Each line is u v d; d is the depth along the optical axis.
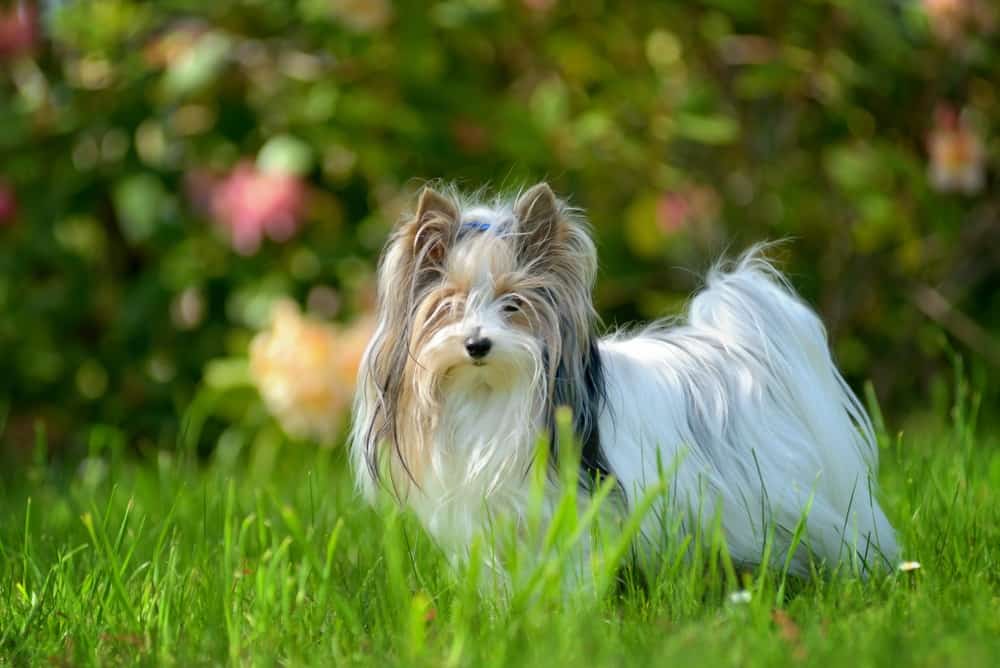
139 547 7.42
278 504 7.14
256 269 11.82
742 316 6.83
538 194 6.29
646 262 12.62
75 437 12.07
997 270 13.49
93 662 5.41
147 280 11.68
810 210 12.49
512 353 6.07
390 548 5.55
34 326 12.12
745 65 12.32
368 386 6.56
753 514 6.51
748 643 5.10
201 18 11.67
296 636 5.60
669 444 6.37
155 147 11.74
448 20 11.08
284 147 11.02
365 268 11.66
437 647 5.21
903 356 13.20
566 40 11.90
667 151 12.16
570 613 5.44
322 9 10.94
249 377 11.41
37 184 11.73
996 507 7.42
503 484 6.25
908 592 6.04
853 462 6.84
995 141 12.70
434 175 11.67
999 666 4.69
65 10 11.79
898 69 12.00
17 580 6.91
